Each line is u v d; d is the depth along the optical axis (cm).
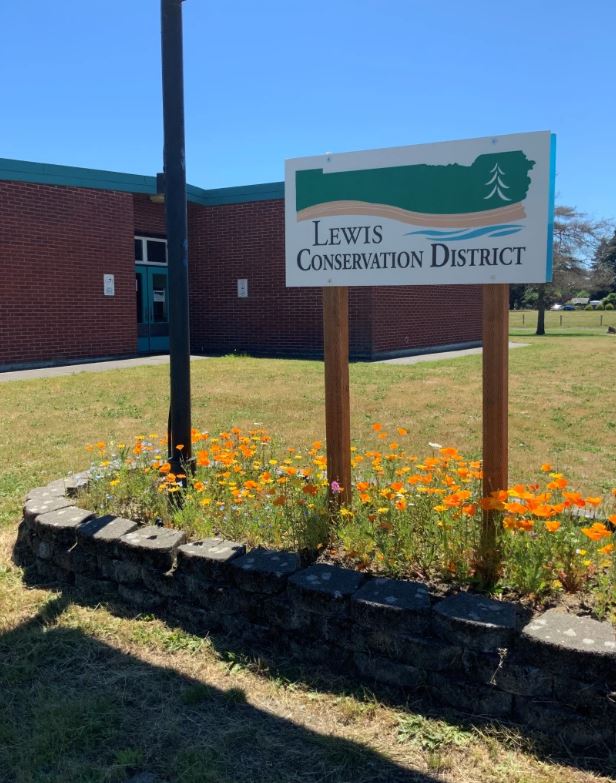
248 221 1788
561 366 1433
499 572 326
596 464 640
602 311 7106
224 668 319
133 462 530
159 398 988
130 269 1631
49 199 1450
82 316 1526
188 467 474
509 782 244
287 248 410
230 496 428
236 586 339
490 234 351
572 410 909
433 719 278
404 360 1579
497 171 347
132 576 374
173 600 361
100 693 301
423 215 367
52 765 258
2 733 274
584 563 309
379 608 295
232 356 1659
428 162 365
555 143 337
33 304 1430
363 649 302
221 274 1842
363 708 285
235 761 258
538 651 262
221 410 890
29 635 347
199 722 282
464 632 277
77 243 1509
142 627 355
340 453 405
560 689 259
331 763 256
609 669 251
